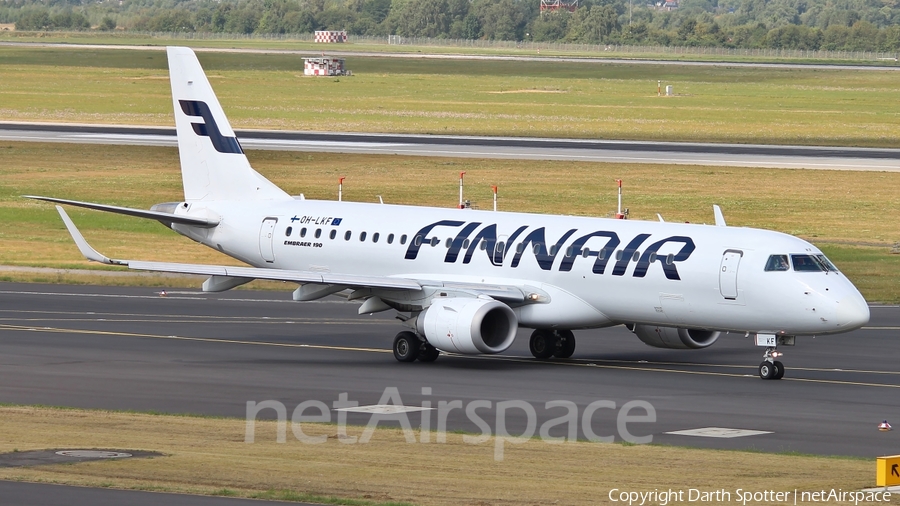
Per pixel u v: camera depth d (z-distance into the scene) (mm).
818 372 132500
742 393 116625
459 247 144750
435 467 78000
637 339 160125
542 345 142375
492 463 79875
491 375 127375
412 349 136750
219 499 68125
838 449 89375
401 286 136750
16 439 86938
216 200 168250
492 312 135500
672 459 82438
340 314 182125
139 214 157125
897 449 89562
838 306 122875
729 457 83625
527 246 140250
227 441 87312
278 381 121562
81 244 136000
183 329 162500
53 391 114000
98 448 83375
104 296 195375
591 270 135375
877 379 127312
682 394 115312
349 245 153250
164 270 133500
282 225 159625
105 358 136250
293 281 134500
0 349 141125
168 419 97750
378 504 67312
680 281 130250
